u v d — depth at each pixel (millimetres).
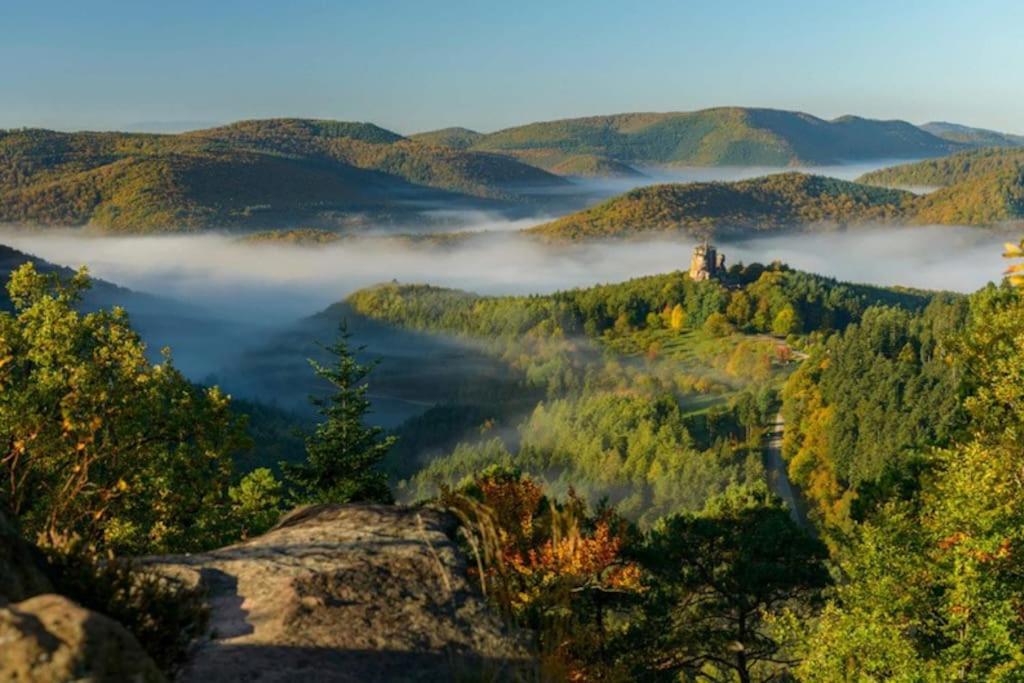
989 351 31984
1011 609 17859
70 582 5652
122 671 3768
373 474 29328
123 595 5633
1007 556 18672
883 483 28766
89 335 20203
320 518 9188
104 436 18531
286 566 7598
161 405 20375
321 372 29328
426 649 6629
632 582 21922
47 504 16250
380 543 8312
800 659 24641
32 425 17453
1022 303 32844
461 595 7547
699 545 25266
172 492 20094
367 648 6434
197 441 20688
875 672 19562
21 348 19391
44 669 3586
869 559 20250
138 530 18688
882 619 19406
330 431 29078
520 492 14969
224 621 6625
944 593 19469
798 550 25000
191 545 20234
